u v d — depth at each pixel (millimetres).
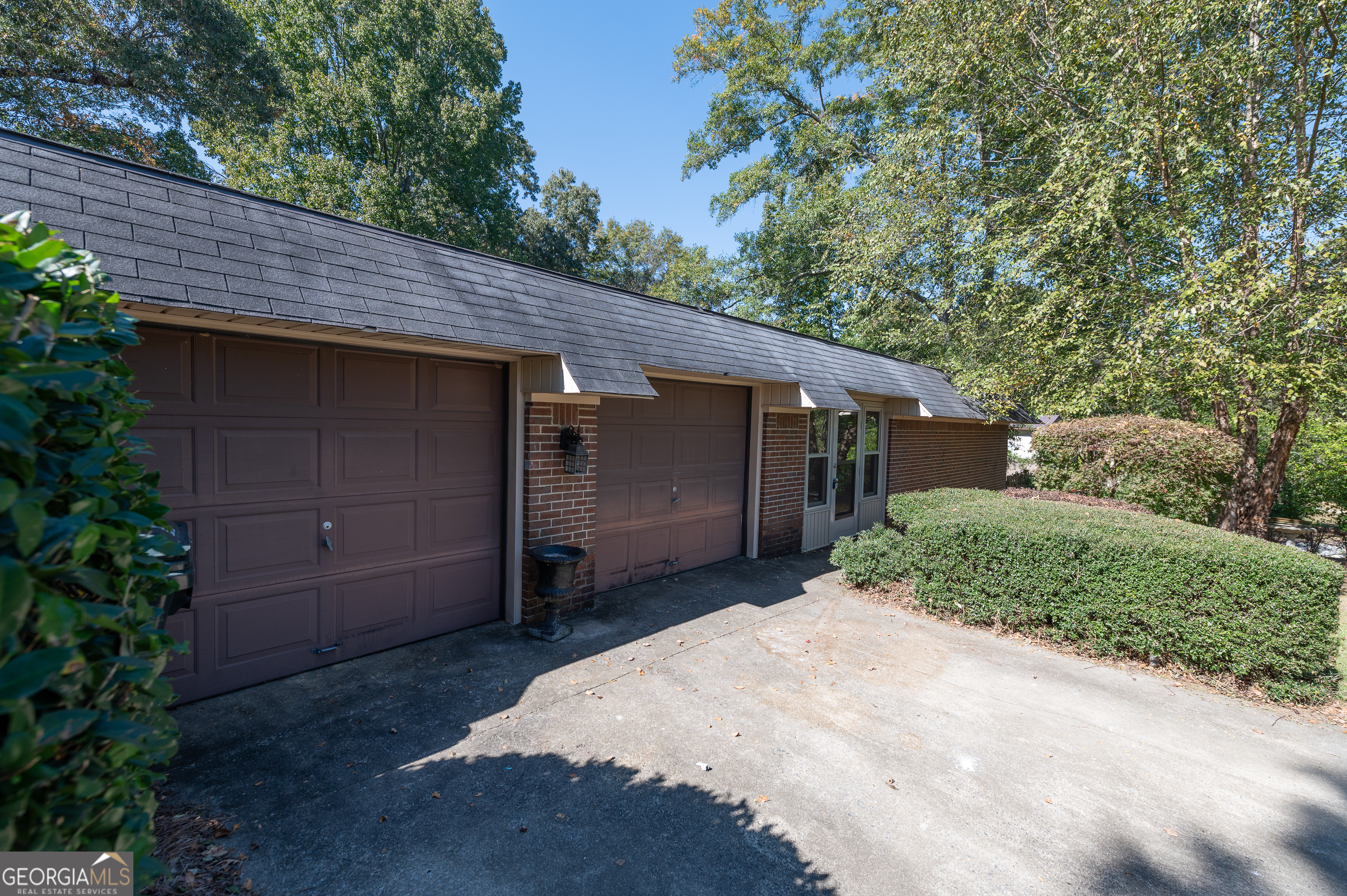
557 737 3602
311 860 2553
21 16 12000
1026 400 12797
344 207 20062
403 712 3787
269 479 3945
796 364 8039
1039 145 11562
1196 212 8914
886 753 3535
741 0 21078
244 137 18891
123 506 1519
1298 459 13094
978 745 3652
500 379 5266
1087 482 10438
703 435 7488
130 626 1382
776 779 3254
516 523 5262
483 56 23141
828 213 18719
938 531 5965
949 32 11672
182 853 2533
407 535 4727
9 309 1037
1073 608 5168
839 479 9891
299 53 21062
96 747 1203
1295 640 4266
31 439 1066
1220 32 8586
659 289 30234
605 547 6371
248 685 3957
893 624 5777
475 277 4961
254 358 3828
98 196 3156
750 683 4410
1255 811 3082
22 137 3170
